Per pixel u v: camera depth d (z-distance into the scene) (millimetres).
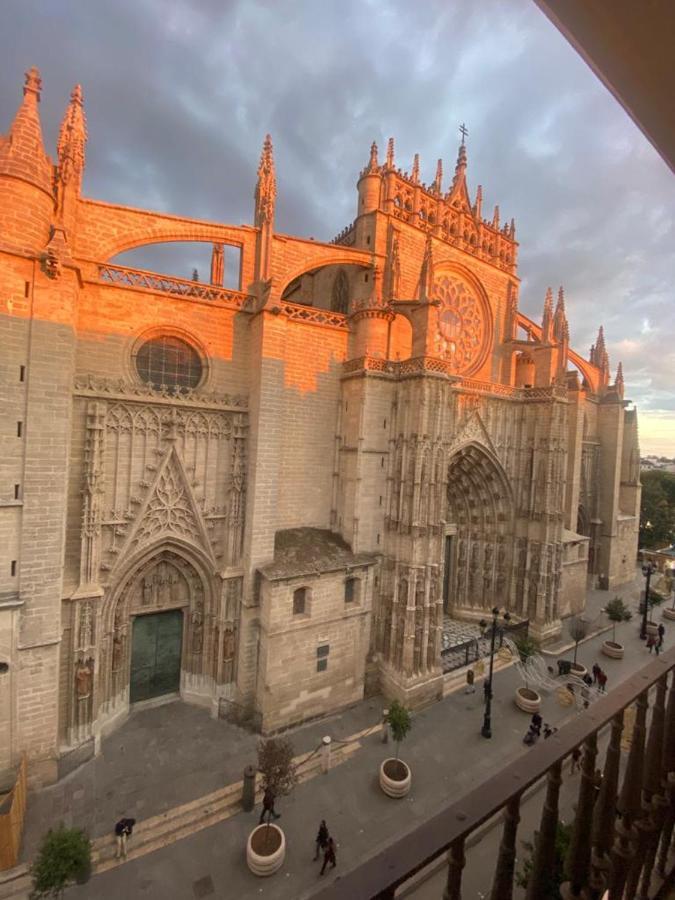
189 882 18188
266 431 28125
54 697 22141
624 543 61094
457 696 32031
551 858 4281
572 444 48656
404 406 31531
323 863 18922
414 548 30328
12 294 20766
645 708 5215
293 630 27609
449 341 41562
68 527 23891
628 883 5016
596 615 48844
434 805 22422
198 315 27906
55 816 20656
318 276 44594
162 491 26750
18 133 21188
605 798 4812
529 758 3871
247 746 25766
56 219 23422
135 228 26328
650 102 3162
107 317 25344
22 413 21125
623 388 58312
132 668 28031
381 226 35688
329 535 32375
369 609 31000
